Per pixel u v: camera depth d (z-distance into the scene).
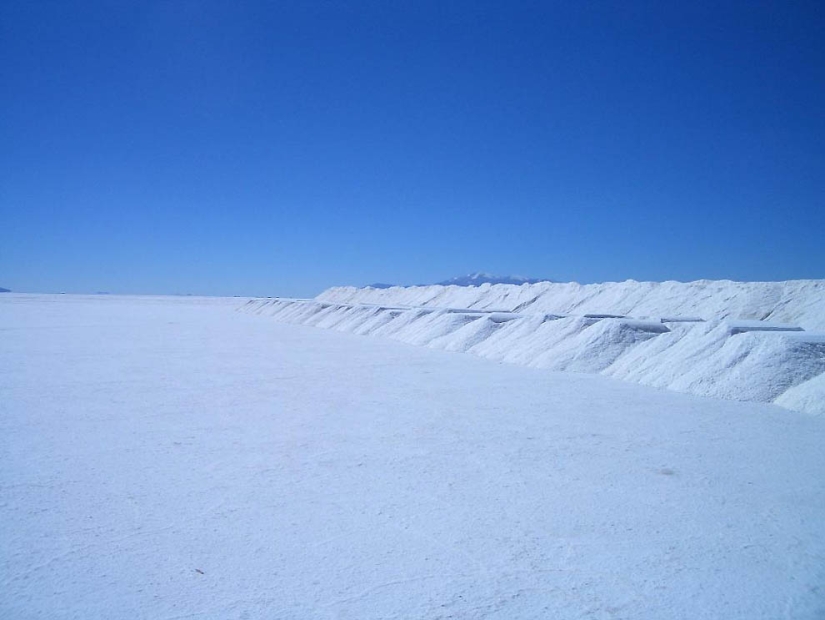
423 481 5.32
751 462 5.90
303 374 12.51
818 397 8.52
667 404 9.07
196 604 3.22
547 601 3.26
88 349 17.42
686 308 22.62
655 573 3.59
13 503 4.76
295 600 3.26
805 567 3.66
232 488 5.14
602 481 5.31
